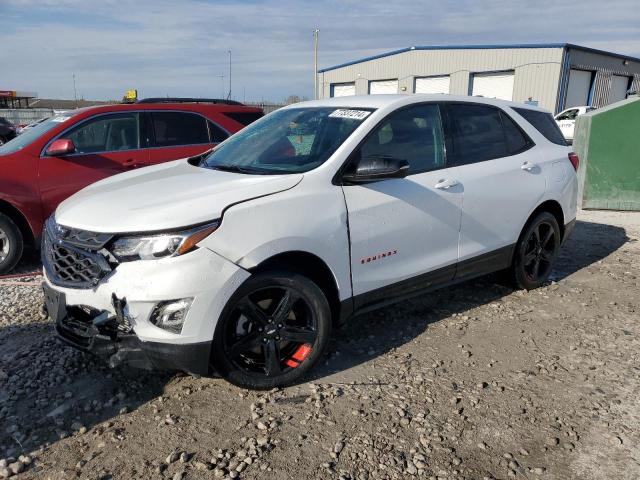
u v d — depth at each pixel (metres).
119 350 3.26
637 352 4.20
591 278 5.92
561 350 4.22
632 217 8.95
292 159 4.00
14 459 2.94
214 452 3.00
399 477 2.83
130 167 6.76
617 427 3.27
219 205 3.32
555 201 5.39
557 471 2.90
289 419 3.29
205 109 7.43
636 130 9.05
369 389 3.63
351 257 3.82
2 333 4.43
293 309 3.66
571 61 30.31
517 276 5.29
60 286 3.43
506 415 3.37
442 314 4.88
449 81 33.94
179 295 3.13
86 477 2.81
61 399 3.49
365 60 38.19
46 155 6.23
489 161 4.81
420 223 4.21
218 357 3.34
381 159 3.72
